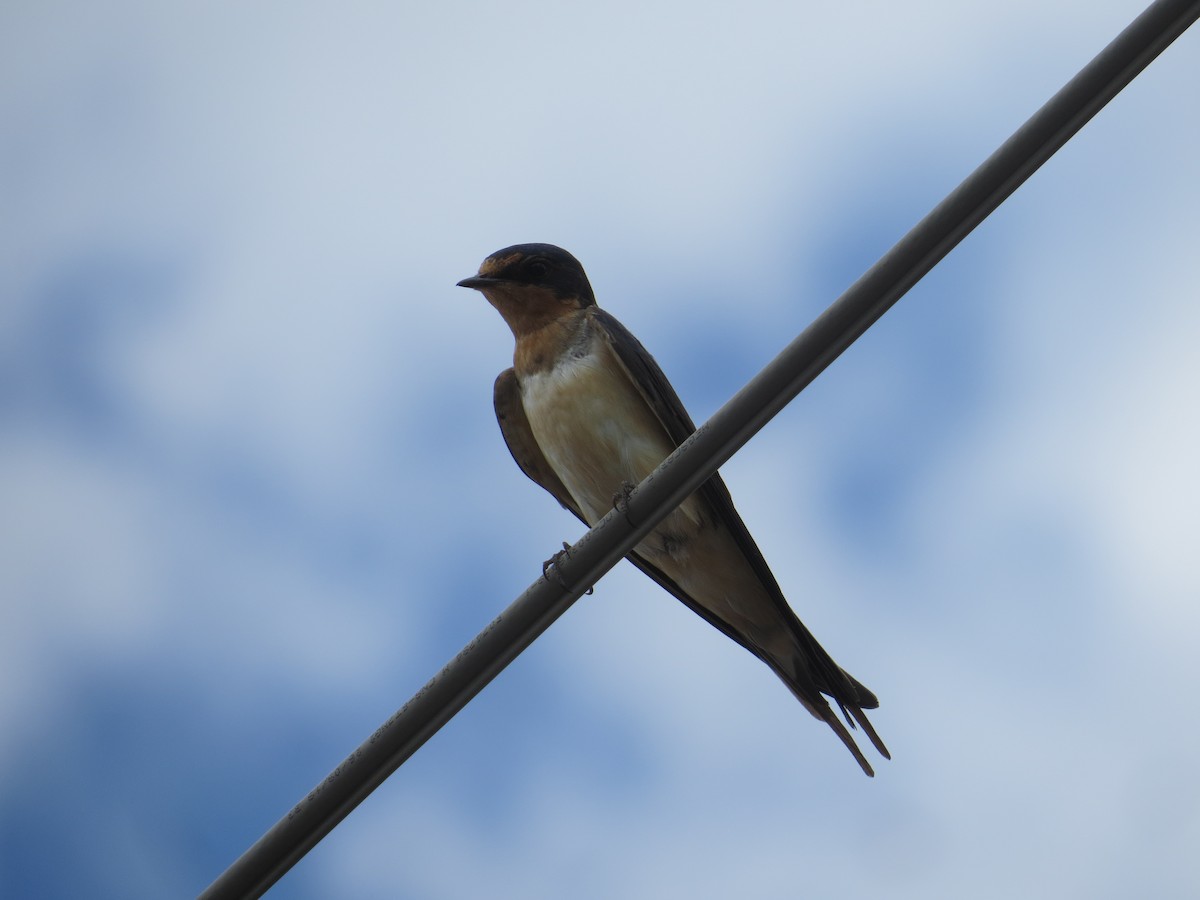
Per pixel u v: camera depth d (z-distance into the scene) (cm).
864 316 686
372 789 766
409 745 768
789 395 711
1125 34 630
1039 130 646
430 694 766
